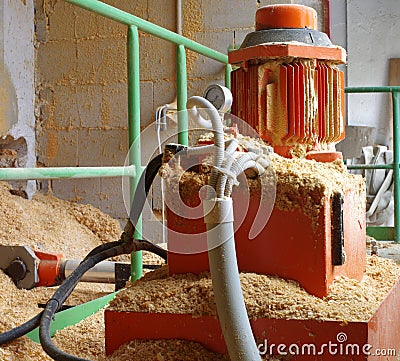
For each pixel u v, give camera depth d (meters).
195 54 4.02
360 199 1.59
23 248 1.92
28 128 4.50
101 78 4.36
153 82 4.16
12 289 2.11
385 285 1.52
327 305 1.25
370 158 4.73
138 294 1.35
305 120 1.53
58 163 4.52
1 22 4.20
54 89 4.48
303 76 1.52
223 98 1.44
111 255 1.58
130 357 1.25
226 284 1.13
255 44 1.57
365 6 5.15
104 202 4.36
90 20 4.35
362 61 5.18
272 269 1.35
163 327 1.29
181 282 1.36
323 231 1.30
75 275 1.49
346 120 5.20
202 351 1.25
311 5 4.00
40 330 1.31
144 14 4.12
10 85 4.30
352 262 1.50
